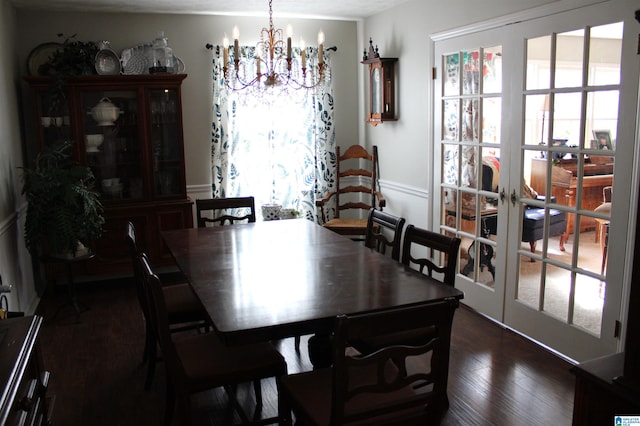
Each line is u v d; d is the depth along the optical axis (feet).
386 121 16.67
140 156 15.28
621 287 9.16
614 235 9.23
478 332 11.91
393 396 6.55
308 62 17.48
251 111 16.99
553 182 10.59
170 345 6.91
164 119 15.44
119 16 15.62
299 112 17.58
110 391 9.65
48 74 14.33
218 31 16.51
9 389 4.25
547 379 9.73
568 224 10.32
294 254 9.51
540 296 11.10
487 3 12.01
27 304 13.46
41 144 14.39
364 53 17.12
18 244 12.98
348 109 18.54
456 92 13.44
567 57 10.02
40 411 5.65
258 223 12.33
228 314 6.61
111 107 14.93
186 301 9.83
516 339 11.50
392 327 5.46
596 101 9.48
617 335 9.30
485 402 9.00
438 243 8.74
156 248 15.51
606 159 9.38
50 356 11.12
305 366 10.54
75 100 14.48
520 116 11.24
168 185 15.79
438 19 13.88
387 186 17.35
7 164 12.48
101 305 14.20
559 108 10.30
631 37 8.70
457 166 13.58
